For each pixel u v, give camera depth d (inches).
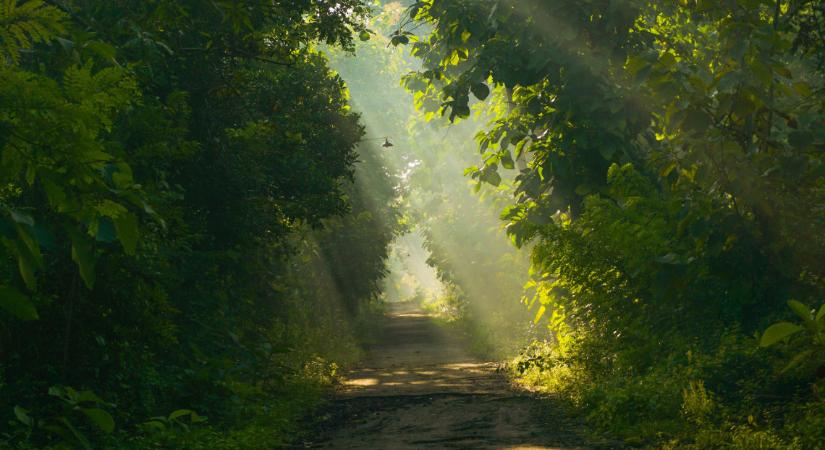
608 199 520.1
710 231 343.9
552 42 525.7
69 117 107.8
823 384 314.3
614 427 399.9
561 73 538.3
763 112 329.4
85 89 113.7
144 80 328.8
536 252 521.7
